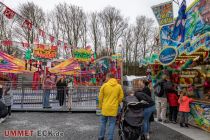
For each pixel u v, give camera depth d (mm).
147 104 6695
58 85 14039
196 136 7820
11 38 44969
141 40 60094
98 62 25891
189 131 8531
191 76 10430
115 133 8188
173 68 11422
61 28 57156
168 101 10180
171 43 11070
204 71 9820
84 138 7391
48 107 13156
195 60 10188
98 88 13430
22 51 39500
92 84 24906
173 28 11172
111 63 23828
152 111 7305
